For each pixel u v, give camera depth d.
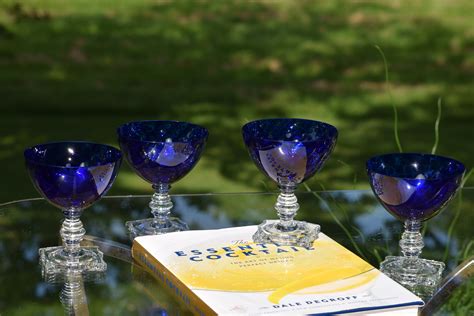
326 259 1.57
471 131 5.92
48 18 8.95
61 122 5.87
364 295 1.42
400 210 1.57
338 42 8.59
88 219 1.91
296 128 1.78
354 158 5.15
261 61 7.92
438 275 1.62
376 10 9.84
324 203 2.07
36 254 1.70
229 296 1.40
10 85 6.73
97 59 7.72
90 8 9.38
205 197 2.08
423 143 5.57
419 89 7.11
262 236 1.69
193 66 7.67
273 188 4.64
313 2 10.15
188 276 1.49
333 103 6.68
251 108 6.50
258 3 10.05
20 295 1.53
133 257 1.69
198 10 9.64
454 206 2.08
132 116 6.15
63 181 1.52
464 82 7.37
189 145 1.67
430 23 9.30
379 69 7.75
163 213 1.85
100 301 1.51
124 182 4.57
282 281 1.47
